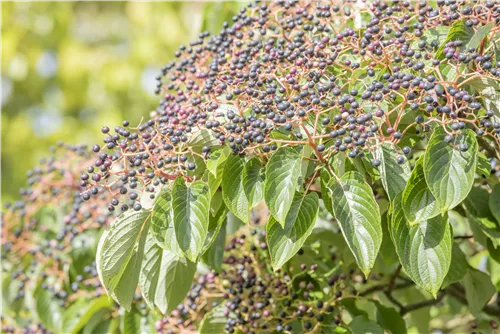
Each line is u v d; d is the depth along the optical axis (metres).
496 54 1.31
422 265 1.24
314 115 1.28
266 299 1.44
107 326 1.56
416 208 1.23
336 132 1.24
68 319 1.57
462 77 1.27
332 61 1.30
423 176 1.24
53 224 1.68
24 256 1.71
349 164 1.30
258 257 1.49
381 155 1.26
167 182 1.31
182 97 1.40
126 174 1.28
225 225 1.42
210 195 1.26
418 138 1.31
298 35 1.39
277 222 1.26
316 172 1.29
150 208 1.31
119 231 1.29
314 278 1.46
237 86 1.31
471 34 1.30
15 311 1.69
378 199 1.39
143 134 1.30
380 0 1.41
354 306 1.45
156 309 1.50
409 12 1.38
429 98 1.24
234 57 1.38
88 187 1.28
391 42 1.31
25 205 1.69
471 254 1.65
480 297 1.44
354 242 1.23
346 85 1.34
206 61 1.46
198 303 1.51
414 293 1.65
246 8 1.48
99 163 1.27
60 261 1.64
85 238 1.61
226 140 1.29
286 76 1.30
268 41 1.41
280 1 1.46
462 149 1.22
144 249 1.36
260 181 1.27
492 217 1.37
